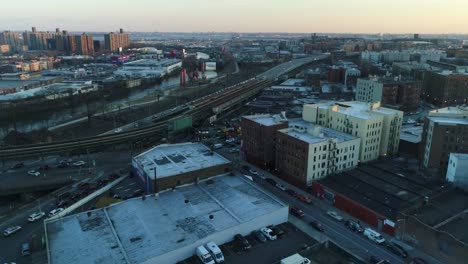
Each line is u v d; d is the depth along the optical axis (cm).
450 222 8475
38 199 11612
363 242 8781
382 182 11112
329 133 13225
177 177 10769
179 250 7731
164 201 9912
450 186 10544
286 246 8381
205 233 8300
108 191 11838
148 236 8200
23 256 8381
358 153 12644
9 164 14725
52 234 8300
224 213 9219
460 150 11762
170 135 18188
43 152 15188
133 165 12925
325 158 11750
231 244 8444
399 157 13788
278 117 14800
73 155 15938
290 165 12262
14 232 9425
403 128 16912
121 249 7700
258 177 12938
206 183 11062
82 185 12375
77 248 7744
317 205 10744
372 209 9512
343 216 10069
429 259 8038
